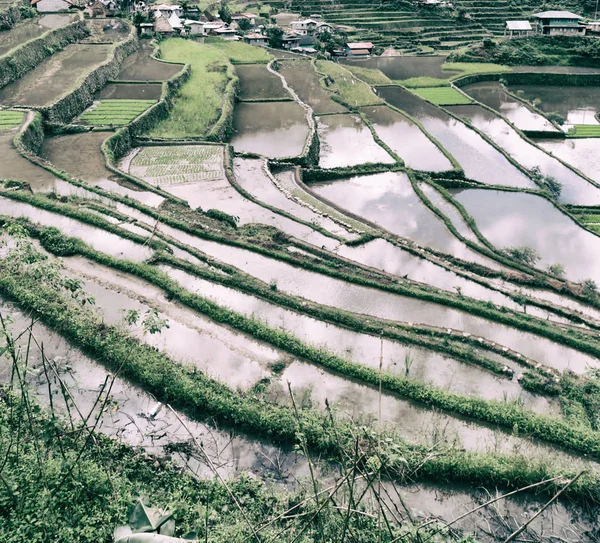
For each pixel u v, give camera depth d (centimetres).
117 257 2558
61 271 2422
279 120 4928
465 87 7000
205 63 6253
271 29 8112
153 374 1822
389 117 5316
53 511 1101
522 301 2509
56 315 2059
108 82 5309
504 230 3469
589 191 4253
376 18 9356
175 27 7756
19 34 5856
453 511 1487
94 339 1953
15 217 2750
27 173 3288
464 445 1702
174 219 2914
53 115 4122
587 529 1451
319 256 2720
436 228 3350
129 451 1543
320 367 1981
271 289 2383
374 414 1788
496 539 1418
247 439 1680
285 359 2008
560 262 3134
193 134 4344
